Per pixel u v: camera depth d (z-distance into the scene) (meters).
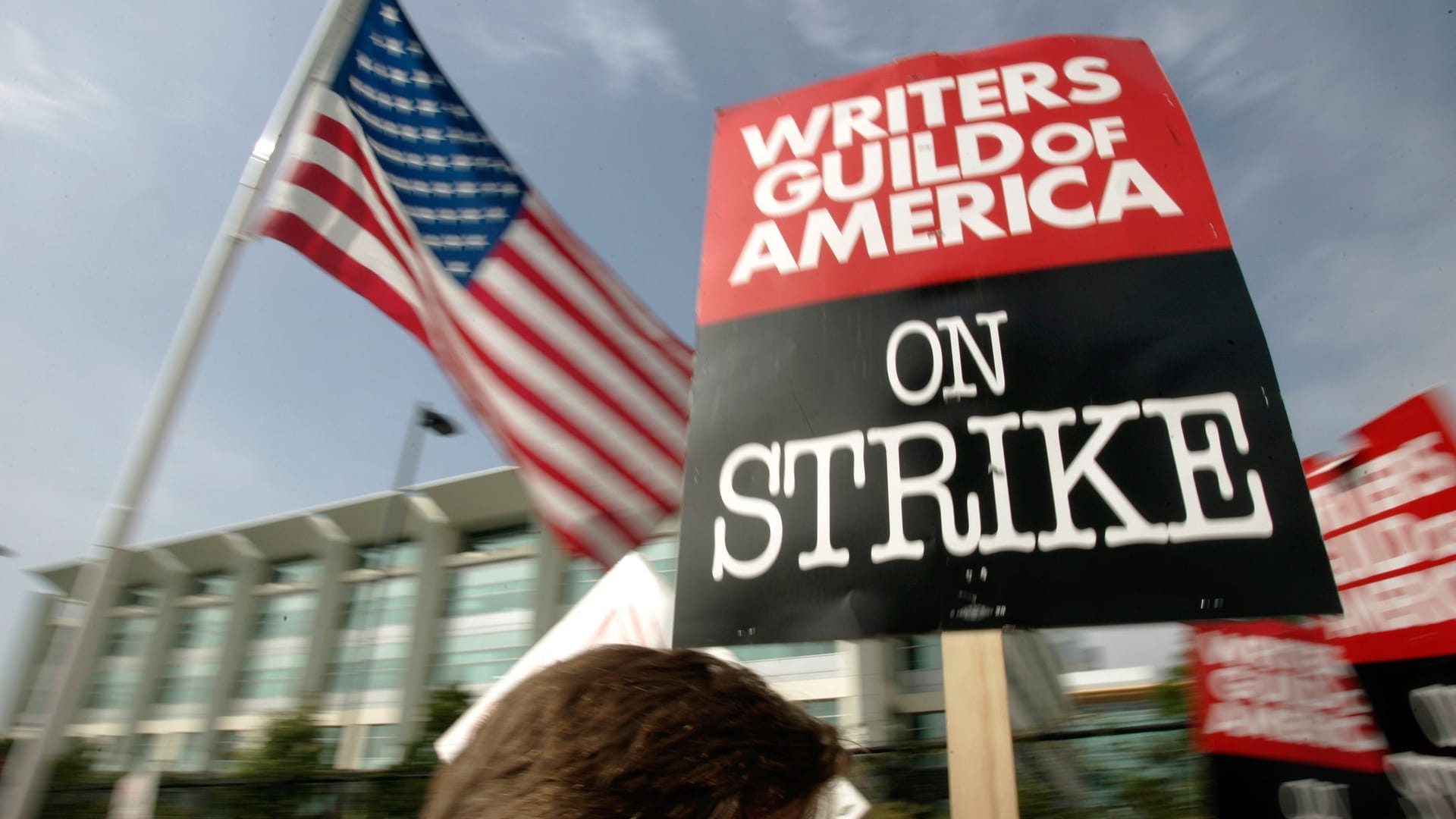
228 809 11.38
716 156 2.99
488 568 22.75
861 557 2.12
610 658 0.89
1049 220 2.50
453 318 3.84
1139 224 2.42
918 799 5.64
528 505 22.53
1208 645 3.20
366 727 22.12
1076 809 4.85
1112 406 2.15
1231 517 1.95
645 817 0.74
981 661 1.99
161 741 26.97
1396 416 2.92
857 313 2.50
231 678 26.52
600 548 3.92
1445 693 2.61
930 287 2.48
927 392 2.30
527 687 0.87
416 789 10.38
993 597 2.00
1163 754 4.82
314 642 24.69
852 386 2.38
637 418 4.22
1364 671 2.87
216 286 3.33
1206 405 2.10
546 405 3.99
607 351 4.25
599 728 0.79
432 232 3.89
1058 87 2.75
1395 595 2.82
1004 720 1.93
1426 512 2.76
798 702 0.97
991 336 2.34
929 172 2.69
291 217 3.50
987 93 2.80
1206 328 2.21
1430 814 2.58
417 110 4.04
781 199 2.81
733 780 0.78
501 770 0.79
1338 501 3.09
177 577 30.09
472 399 3.84
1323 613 1.81
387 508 24.48
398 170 3.86
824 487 2.25
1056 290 2.37
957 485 2.15
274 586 27.52
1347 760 2.81
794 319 2.55
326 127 3.65
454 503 23.33
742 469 2.34
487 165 4.19
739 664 0.95
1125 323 2.26
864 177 2.76
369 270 3.61
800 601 2.12
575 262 4.32
